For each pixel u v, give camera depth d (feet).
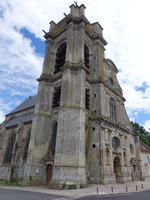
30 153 76.54
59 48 104.78
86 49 101.81
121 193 48.91
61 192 50.90
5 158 114.62
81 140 68.23
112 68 114.83
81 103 74.43
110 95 100.99
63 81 80.74
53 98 89.51
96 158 74.69
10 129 124.57
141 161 116.06
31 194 47.11
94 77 95.91
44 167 73.97
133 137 115.65
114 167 88.43
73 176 60.90
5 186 70.85
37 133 80.79
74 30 96.37
